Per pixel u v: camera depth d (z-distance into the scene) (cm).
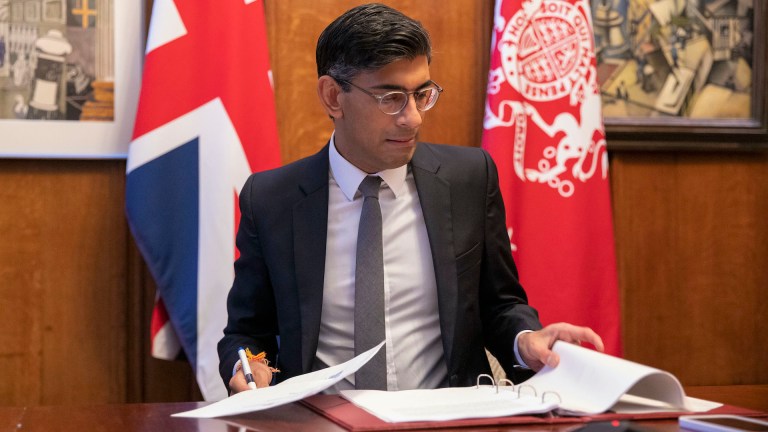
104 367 264
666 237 297
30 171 260
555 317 265
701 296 299
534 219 266
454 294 171
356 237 176
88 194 263
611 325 269
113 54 261
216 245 247
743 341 302
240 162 251
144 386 267
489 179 183
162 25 249
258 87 254
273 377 174
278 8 273
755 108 295
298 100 275
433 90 166
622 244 293
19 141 256
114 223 264
